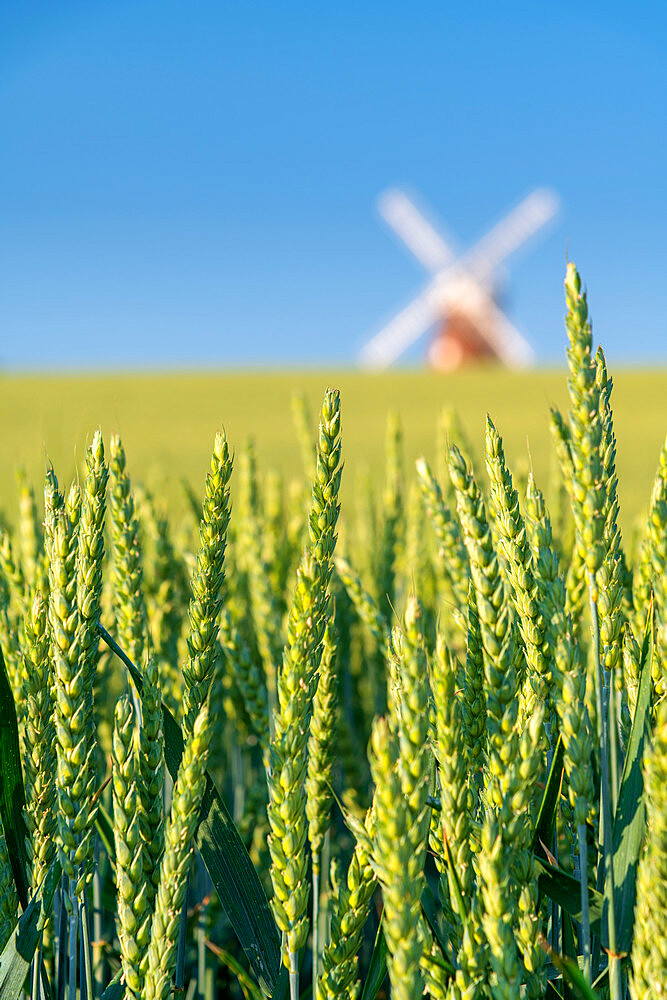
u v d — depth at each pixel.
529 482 1.15
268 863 2.42
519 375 41.75
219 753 2.73
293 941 1.13
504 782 0.95
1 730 1.27
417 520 3.42
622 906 1.05
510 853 0.95
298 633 1.09
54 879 1.23
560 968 1.20
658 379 36.94
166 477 3.80
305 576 1.08
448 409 2.86
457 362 61.06
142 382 40.00
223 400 34.19
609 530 1.11
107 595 2.04
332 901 1.56
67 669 1.12
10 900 1.25
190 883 2.07
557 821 1.40
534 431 20.06
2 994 1.17
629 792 1.09
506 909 0.93
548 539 1.12
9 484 7.40
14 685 1.55
